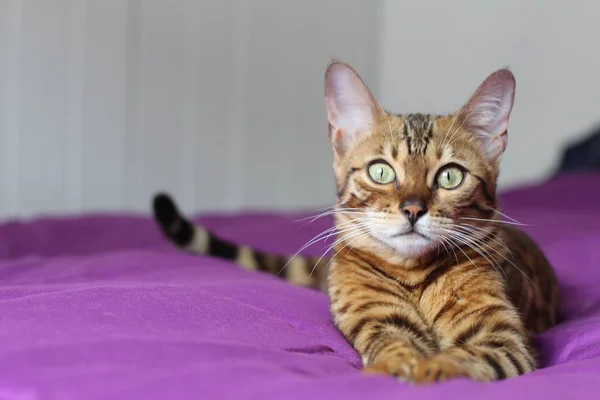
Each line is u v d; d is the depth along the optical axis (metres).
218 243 0.69
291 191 1.30
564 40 1.18
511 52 1.25
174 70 1.08
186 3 1.09
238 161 1.19
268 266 0.67
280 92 1.26
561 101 1.18
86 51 0.97
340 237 0.55
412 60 1.41
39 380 0.35
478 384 0.36
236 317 0.44
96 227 0.77
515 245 0.57
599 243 0.70
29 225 0.73
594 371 0.39
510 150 1.24
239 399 0.33
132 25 1.02
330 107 0.57
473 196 0.53
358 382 0.36
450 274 0.51
